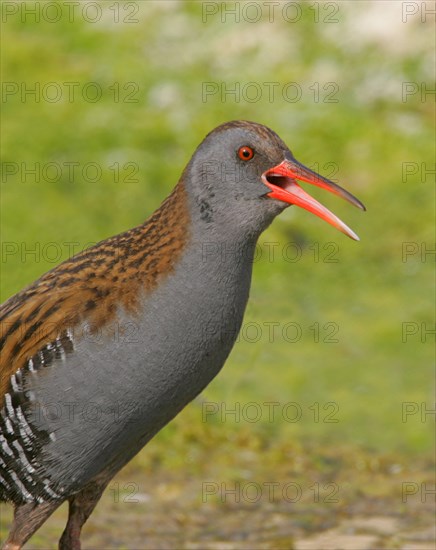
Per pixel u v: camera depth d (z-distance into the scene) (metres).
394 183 16.61
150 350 7.84
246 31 20.42
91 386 7.83
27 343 7.85
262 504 10.79
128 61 19.66
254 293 14.47
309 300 14.42
